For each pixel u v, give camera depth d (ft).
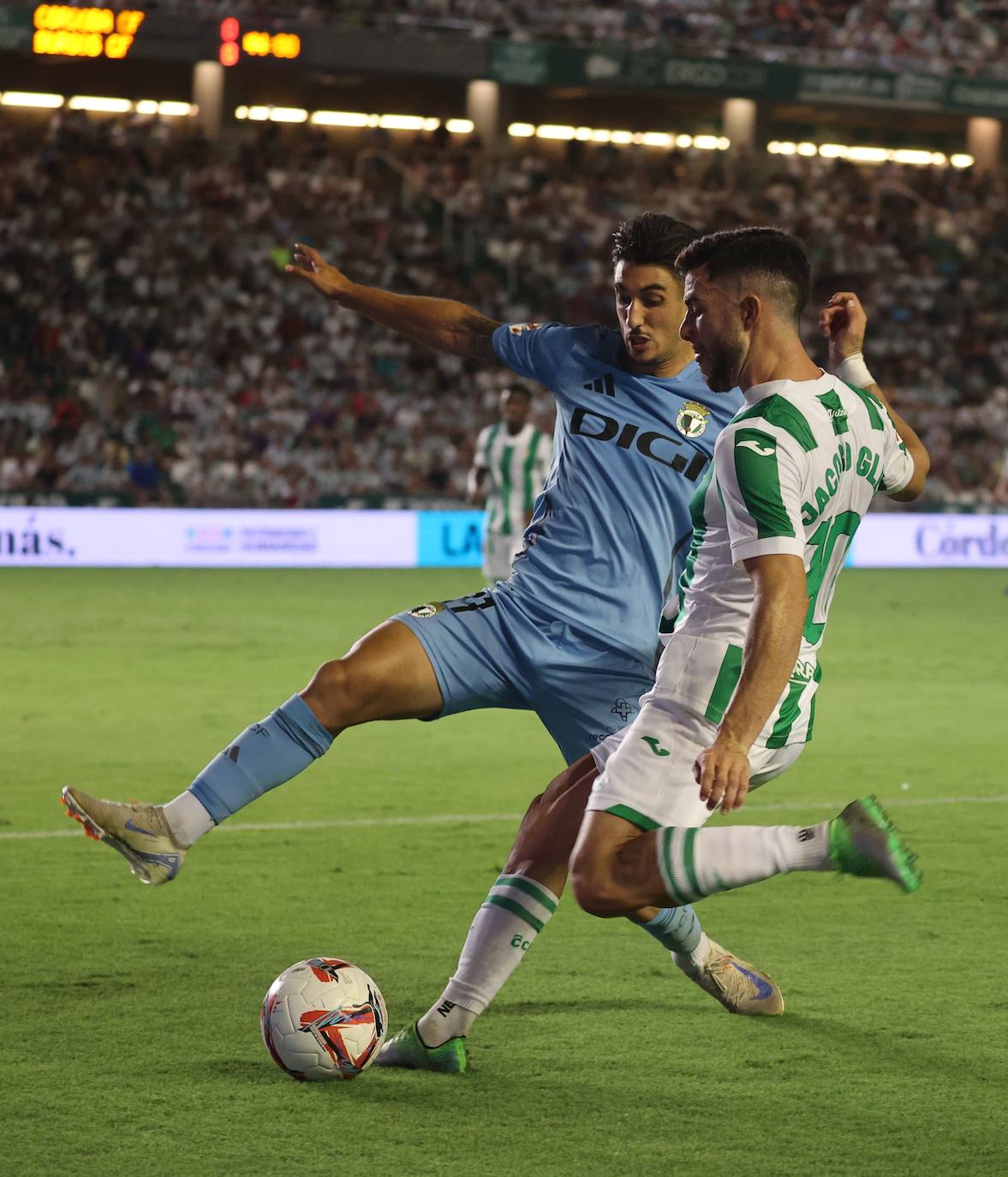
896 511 222.07
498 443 140.77
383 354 240.32
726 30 277.64
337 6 254.06
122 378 228.84
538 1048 38.06
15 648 122.52
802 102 258.98
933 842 62.28
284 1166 30.37
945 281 273.75
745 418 32.07
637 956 46.34
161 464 216.54
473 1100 34.37
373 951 46.39
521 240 263.90
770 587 30.63
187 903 51.98
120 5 229.66
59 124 249.75
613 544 39.96
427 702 39.09
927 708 98.89
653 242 38.58
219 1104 33.83
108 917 49.98
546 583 39.99
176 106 272.10
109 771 74.90
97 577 184.34
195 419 224.94
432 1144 31.63
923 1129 32.71
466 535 214.28
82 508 200.23
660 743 33.24
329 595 165.17
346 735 88.48
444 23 253.44
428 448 230.48
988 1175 30.30
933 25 288.30
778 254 32.60
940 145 308.19
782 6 280.72
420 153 270.87
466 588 174.81
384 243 256.11
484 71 247.29
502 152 278.87
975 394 258.98
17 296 233.55
